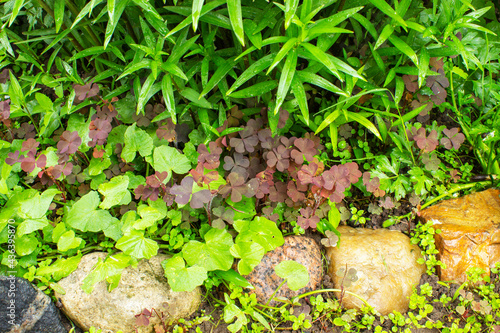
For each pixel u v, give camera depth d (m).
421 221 1.02
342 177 0.95
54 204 0.99
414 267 0.97
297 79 0.90
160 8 1.00
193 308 0.93
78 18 0.85
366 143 1.06
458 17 0.90
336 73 0.84
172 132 0.99
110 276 0.90
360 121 0.96
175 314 0.91
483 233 0.97
